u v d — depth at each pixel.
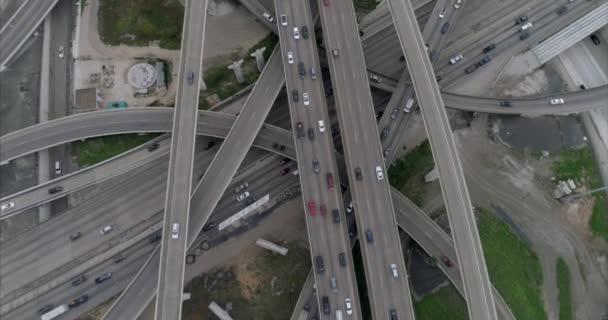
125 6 119.69
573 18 120.56
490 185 110.06
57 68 116.44
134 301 93.06
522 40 119.38
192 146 92.75
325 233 90.50
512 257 102.31
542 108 110.69
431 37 112.62
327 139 96.31
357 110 97.88
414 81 96.06
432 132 93.06
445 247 97.44
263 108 102.38
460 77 116.00
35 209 105.19
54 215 105.19
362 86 99.25
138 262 101.88
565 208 108.25
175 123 93.75
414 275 101.50
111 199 106.38
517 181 110.50
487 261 100.75
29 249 102.38
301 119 97.81
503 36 119.88
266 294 100.75
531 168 111.81
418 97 95.12
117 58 116.94
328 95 115.38
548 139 114.31
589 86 119.25
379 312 86.12
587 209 108.25
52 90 114.62
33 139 105.00
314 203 92.00
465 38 119.69
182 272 86.00
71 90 114.88
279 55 106.75
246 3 115.44
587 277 103.31
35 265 101.56
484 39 119.50
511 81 118.44
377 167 93.38
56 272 101.19
